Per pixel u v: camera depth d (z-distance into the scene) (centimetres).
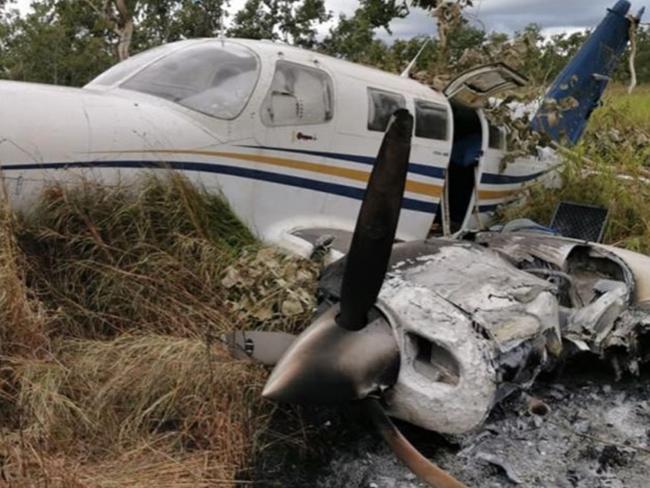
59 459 298
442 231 696
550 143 805
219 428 330
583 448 366
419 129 626
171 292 414
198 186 473
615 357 435
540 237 482
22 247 404
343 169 559
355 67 589
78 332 390
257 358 345
